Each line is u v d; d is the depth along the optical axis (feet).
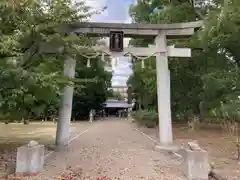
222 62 53.88
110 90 178.70
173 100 75.72
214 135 56.08
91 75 118.52
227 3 26.45
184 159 23.61
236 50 49.37
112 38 38.65
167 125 39.17
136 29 39.73
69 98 39.34
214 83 49.70
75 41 32.81
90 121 131.23
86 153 35.35
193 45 48.26
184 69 64.39
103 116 217.15
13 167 25.59
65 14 30.81
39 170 24.04
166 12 58.29
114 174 23.86
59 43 30.07
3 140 47.01
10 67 22.16
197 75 61.00
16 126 84.07
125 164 28.27
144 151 37.35
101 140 50.90
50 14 28.86
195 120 67.82
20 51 26.63
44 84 24.61
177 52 40.50
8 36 22.45
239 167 26.86
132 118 148.66
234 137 45.11
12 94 22.47
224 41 41.37
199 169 22.24
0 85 21.94
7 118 33.53
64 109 38.93
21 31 26.32
